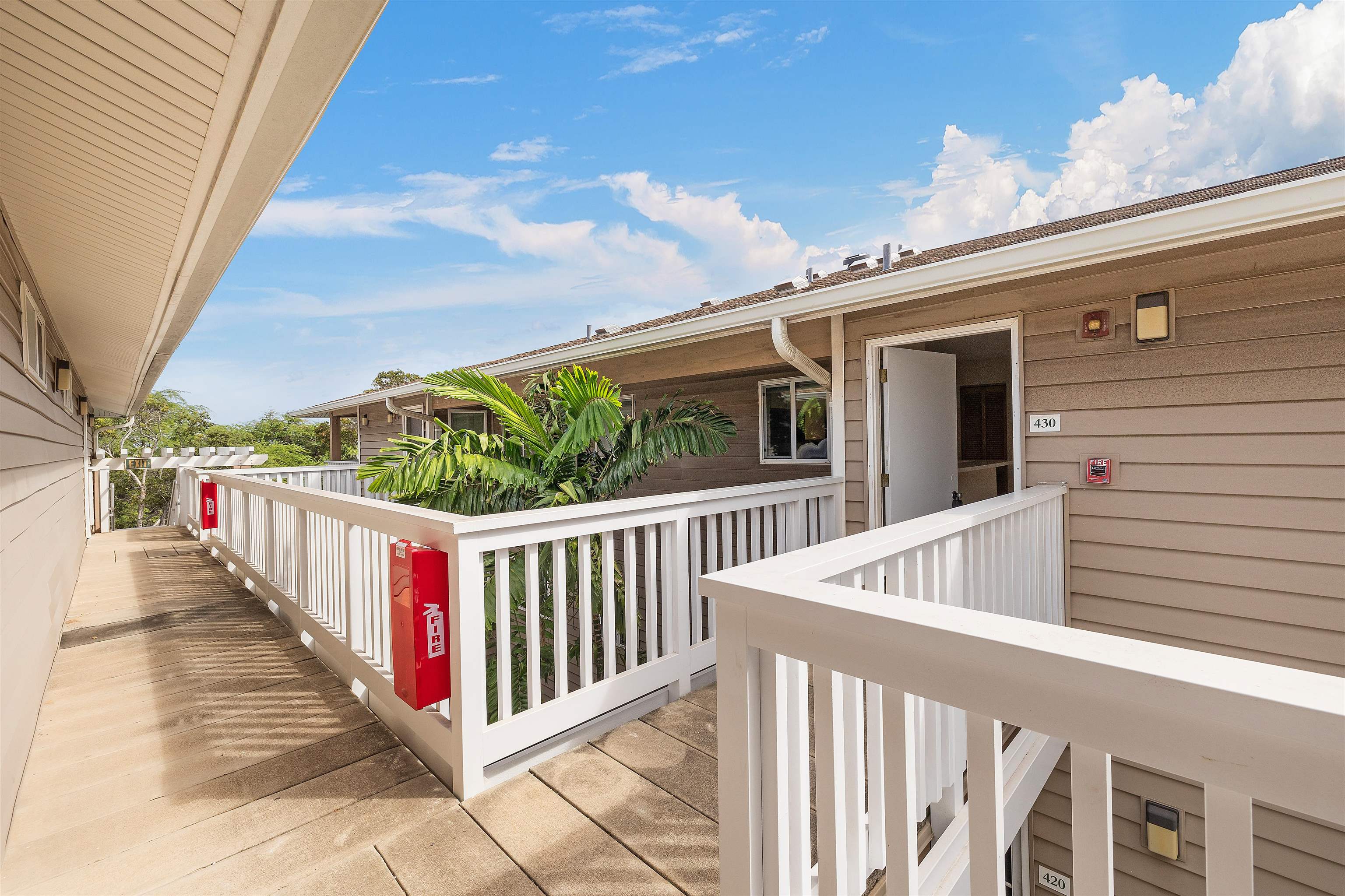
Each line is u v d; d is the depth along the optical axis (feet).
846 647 3.57
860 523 14.24
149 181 8.16
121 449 82.48
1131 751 2.64
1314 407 9.04
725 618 4.10
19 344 11.18
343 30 4.82
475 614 7.28
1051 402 11.55
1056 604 11.12
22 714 8.09
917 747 5.86
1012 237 15.34
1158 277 10.36
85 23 5.12
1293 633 9.25
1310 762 2.22
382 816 6.83
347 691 10.34
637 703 9.28
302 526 12.73
